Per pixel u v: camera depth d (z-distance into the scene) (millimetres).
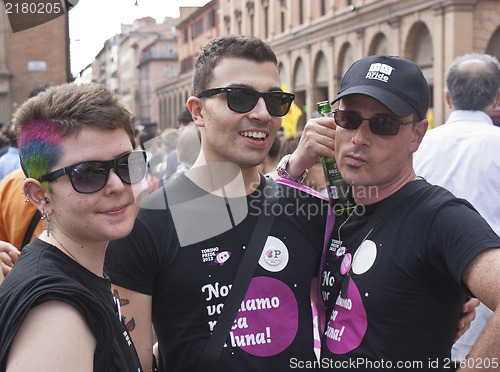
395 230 1646
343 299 1704
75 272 1267
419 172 2807
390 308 1601
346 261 1750
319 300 1871
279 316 1735
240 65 1722
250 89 1709
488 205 2637
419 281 1593
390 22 21000
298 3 29125
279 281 1759
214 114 1742
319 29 26656
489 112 2865
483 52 18188
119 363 1267
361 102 1683
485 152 2627
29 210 2588
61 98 1248
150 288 1732
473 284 1419
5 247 2045
